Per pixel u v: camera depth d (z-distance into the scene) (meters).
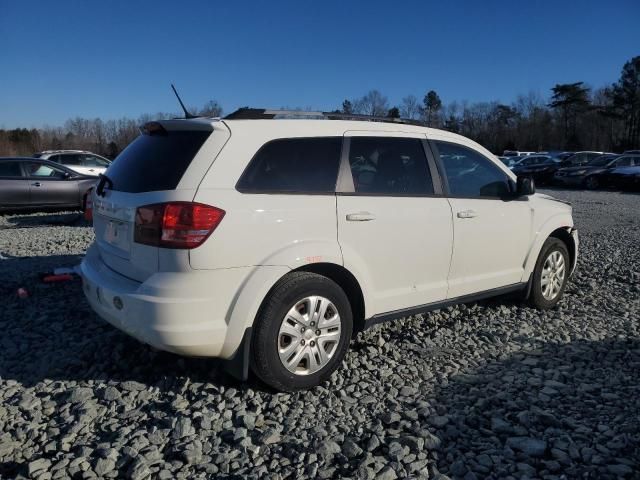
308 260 3.53
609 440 3.06
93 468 2.77
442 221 4.32
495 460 2.88
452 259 4.46
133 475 2.69
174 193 3.23
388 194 4.04
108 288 3.46
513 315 5.29
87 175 13.60
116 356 4.05
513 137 80.44
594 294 6.09
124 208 3.48
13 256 7.67
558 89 77.94
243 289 3.31
